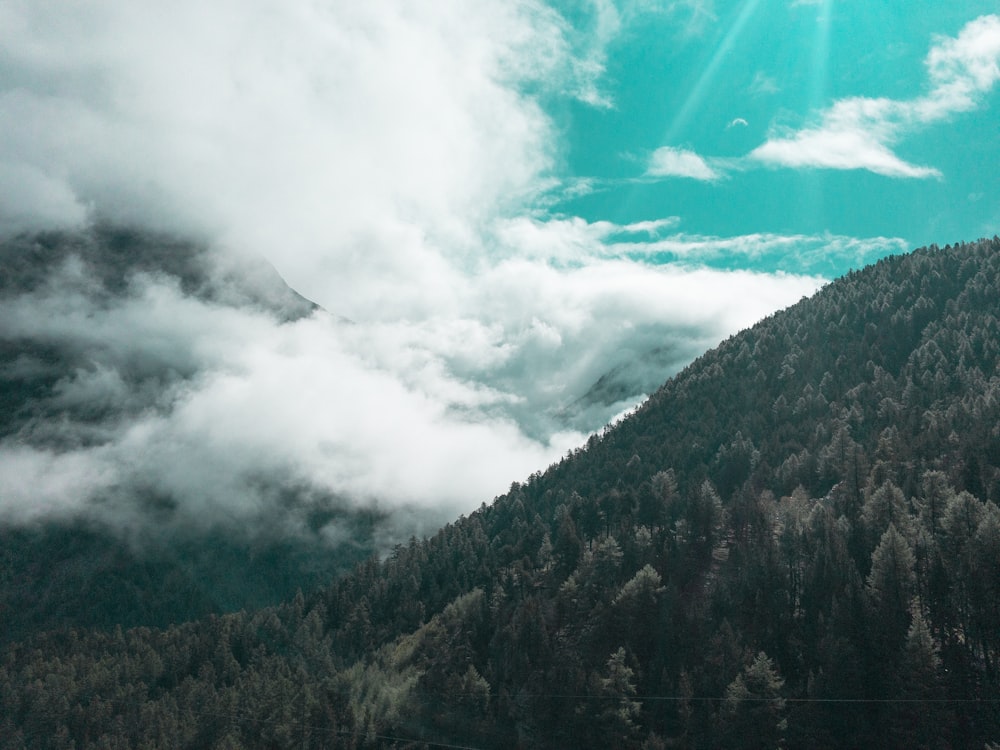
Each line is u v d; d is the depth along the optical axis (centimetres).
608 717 9188
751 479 14650
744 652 9094
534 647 11156
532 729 10156
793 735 8106
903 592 8888
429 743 11012
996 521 8538
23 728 15062
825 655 8494
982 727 7600
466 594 15412
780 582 10150
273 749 12331
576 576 12450
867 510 10644
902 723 7688
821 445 15088
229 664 16312
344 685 13038
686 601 11012
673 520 14112
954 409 13412
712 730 8562
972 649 8375
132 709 15112
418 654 13388
